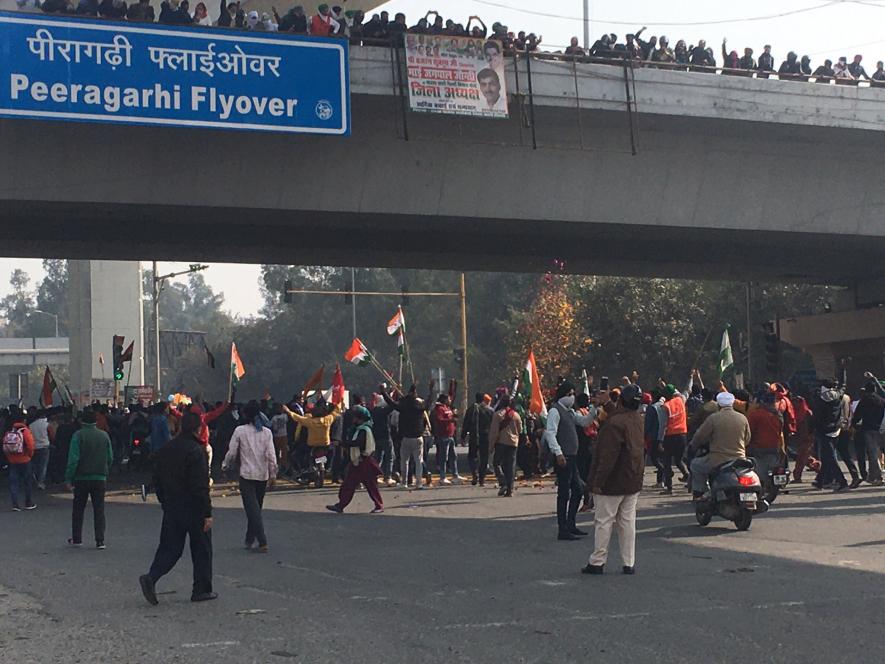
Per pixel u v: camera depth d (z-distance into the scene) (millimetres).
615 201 29359
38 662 8086
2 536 17141
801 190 30922
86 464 15273
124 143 25328
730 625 9023
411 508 20016
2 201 25219
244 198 26578
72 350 60062
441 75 26016
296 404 27078
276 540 15586
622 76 27469
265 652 8227
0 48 22656
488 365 94000
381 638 8664
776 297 63844
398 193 27656
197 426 10734
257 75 24484
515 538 15406
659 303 64000
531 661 7816
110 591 11367
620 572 12078
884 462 28828
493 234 33000
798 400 23594
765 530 15828
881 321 44094
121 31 23484
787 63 30188
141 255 36500
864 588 10859
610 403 15906
